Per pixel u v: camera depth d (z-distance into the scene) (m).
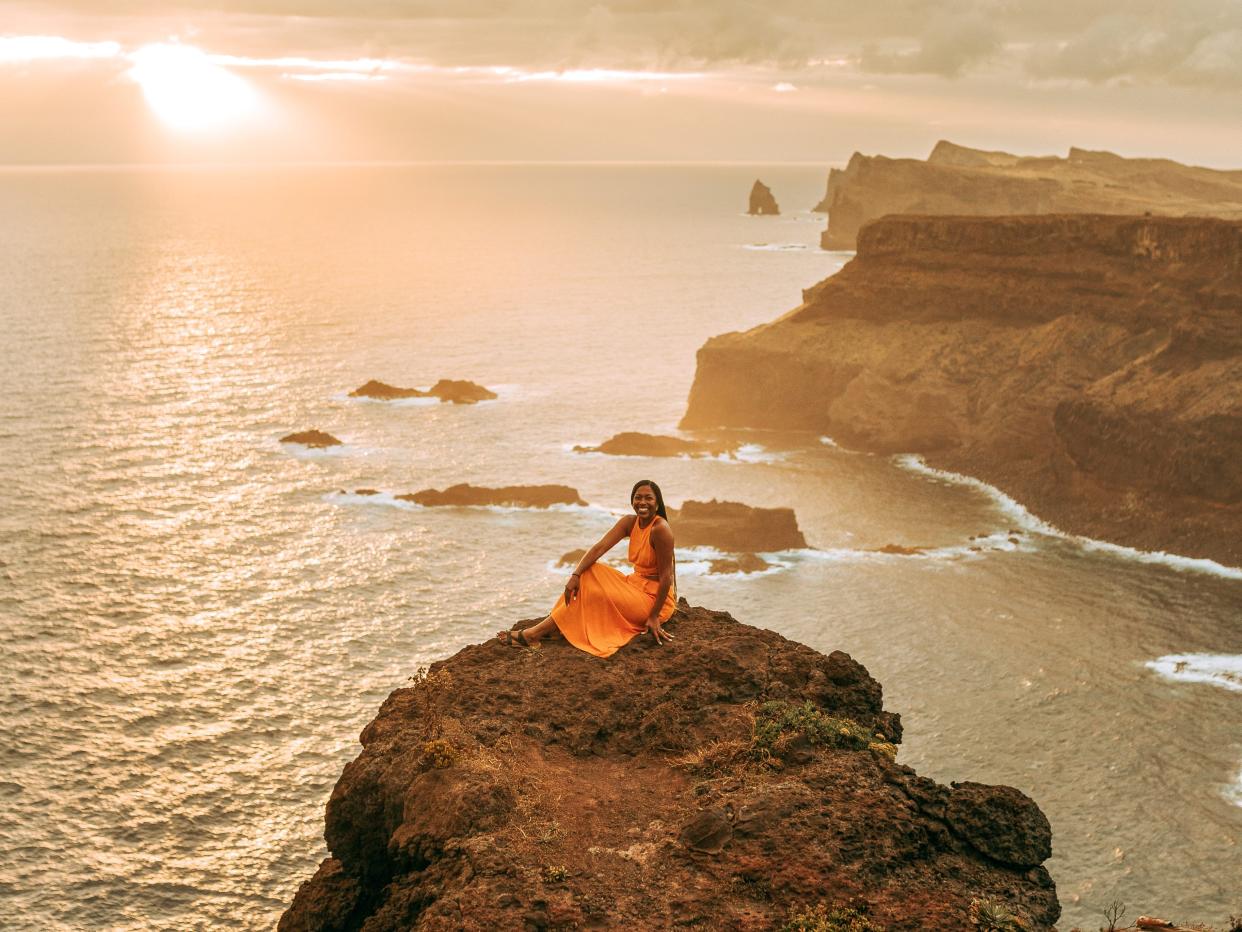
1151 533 99.81
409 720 13.12
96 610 81.88
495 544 97.44
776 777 11.87
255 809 57.31
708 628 14.87
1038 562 95.44
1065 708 68.25
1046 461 118.00
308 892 12.19
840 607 84.62
